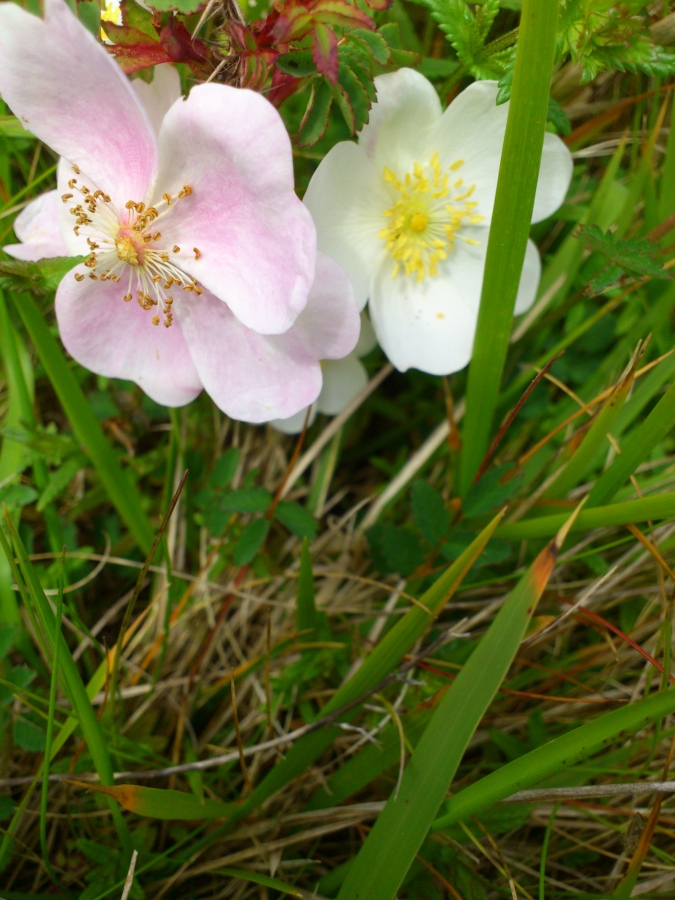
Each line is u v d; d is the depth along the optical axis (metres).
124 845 0.12
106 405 0.16
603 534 0.15
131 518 0.15
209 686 0.15
